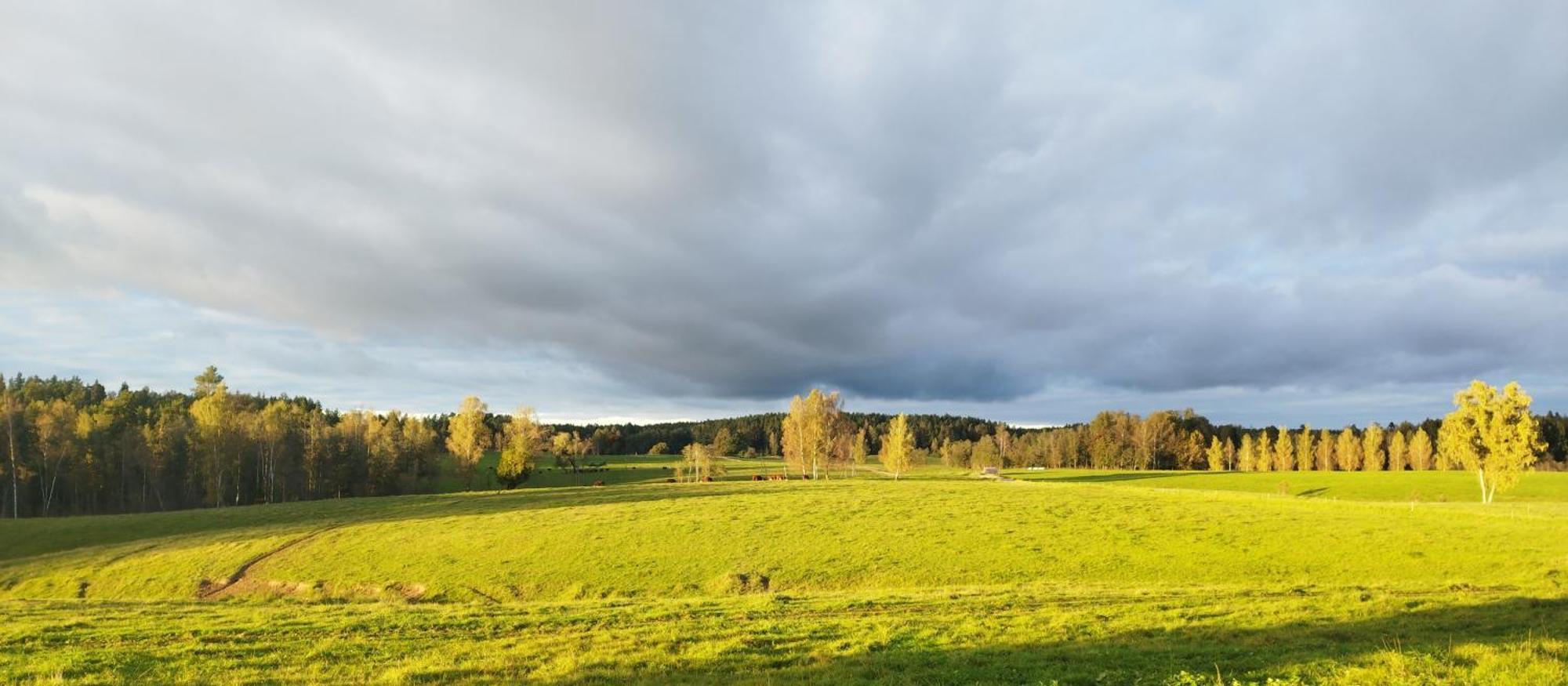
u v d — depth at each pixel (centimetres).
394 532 5219
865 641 1831
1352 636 1809
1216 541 4131
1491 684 1184
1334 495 9219
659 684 1460
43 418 8875
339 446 11412
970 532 4616
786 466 13712
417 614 2350
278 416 11194
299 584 4025
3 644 1920
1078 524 4812
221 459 9875
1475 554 3591
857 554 4128
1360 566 3497
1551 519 4659
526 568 4072
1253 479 11306
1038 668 1520
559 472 14388
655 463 16600
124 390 14425
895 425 11256
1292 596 2516
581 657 1686
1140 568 3653
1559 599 2239
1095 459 17462
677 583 3741
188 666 1653
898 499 6506
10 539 5541
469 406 11369
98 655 1748
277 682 1529
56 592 4084
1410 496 8938
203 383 10844
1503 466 7025
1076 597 2552
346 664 1670
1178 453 16925
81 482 9450
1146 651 1666
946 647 1761
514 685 1495
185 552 4753
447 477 13012
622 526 5119
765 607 2438
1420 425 17925
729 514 5628
